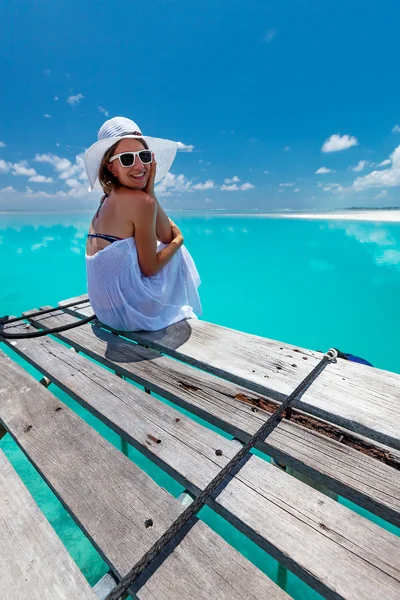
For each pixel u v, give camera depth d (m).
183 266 2.30
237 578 0.84
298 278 7.27
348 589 0.81
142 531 0.96
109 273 1.93
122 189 1.89
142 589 0.82
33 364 1.95
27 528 0.97
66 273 7.74
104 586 0.86
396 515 1.00
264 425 1.30
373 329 4.62
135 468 1.17
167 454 1.23
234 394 1.57
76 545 1.60
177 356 1.96
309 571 0.85
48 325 2.48
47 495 1.87
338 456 1.19
